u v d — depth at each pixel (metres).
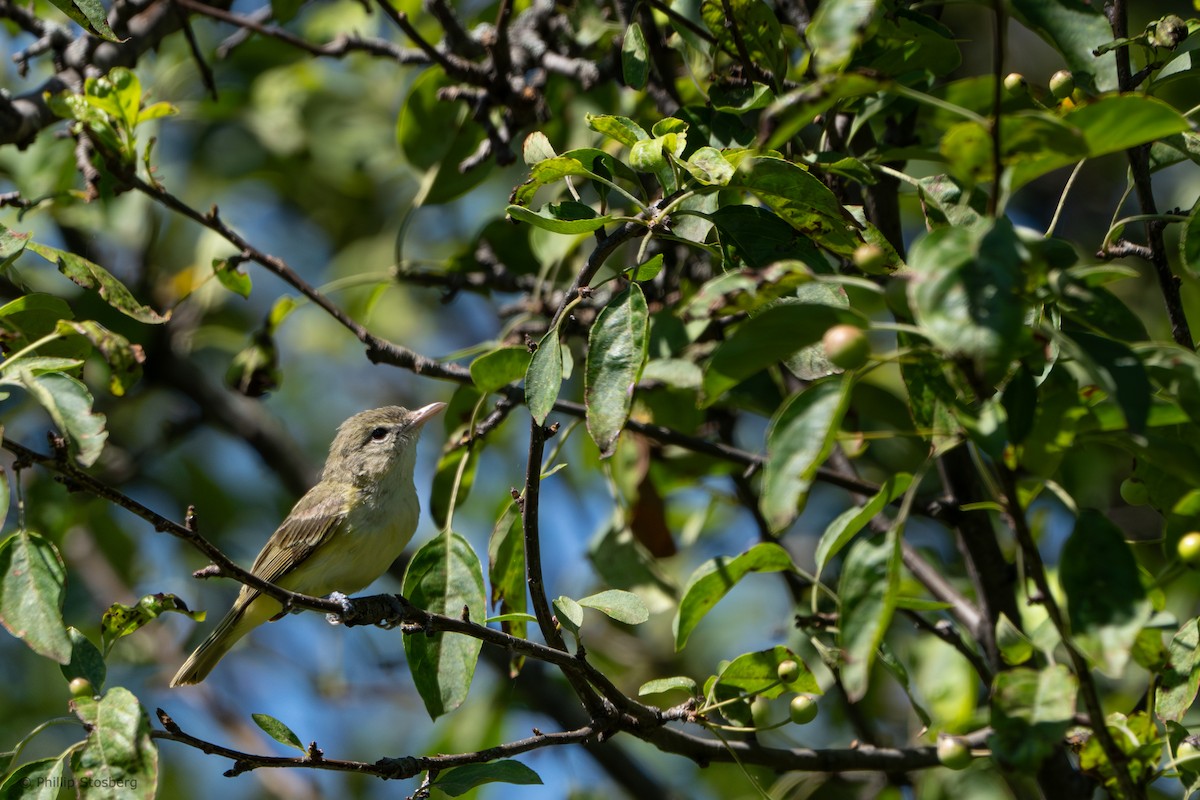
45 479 14.52
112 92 9.43
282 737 7.41
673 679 8.16
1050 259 5.74
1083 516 5.57
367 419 11.98
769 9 8.85
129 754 6.79
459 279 12.67
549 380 7.15
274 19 12.66
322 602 7.92
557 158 7.38
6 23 13.82
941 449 5.96
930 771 11.70
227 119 16.20
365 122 17.12
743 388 11.89
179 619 16.67
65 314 7.82
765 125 5.43
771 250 7.62
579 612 7.70
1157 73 8.24
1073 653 5.76
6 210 13.05
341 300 18.03
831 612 11.09
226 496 17.44
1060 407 5.92
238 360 12.14
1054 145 5.30
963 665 11.62
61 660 6.77
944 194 7.82
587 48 12.50
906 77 8.70
